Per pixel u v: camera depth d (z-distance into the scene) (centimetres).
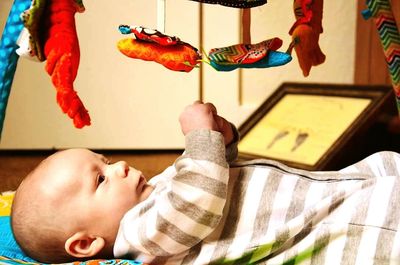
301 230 77
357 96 157
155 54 73
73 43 70
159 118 183
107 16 169
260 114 174
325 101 164
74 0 71
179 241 76
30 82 178
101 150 185
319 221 77
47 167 83
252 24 153
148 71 179
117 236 80
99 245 81
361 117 148
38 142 183
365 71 173
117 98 180
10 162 170
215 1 76
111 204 81
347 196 77
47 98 179
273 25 154
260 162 84
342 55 177
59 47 69
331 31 175
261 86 183
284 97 175
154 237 75
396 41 77
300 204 78
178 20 170
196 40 173
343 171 85
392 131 149
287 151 157
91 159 84
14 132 181
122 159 175
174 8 169
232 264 78
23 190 83
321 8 80
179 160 78
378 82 168
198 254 79
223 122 84
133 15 168
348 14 174
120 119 182
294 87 174
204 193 73
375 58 169
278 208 79
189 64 73
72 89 69
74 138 183
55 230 81
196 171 74
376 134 148
